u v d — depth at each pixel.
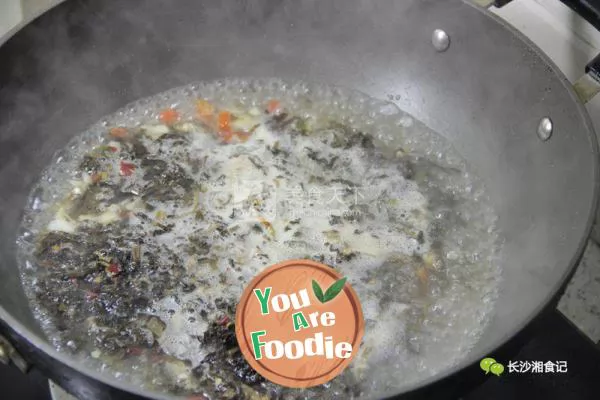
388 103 0.47
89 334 0.37
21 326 0.30
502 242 0.42
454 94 0.44
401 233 0.42
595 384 0.36
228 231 0.41
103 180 0.43
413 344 0.38
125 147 0.45
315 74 0.47
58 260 0.40
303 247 0.41
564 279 0.31
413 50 0.44
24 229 0.41
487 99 0.43
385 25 0.44
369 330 0.38
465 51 0.42
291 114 0.47
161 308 0.38
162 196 0.43
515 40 0.39
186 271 0.40
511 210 0.42
